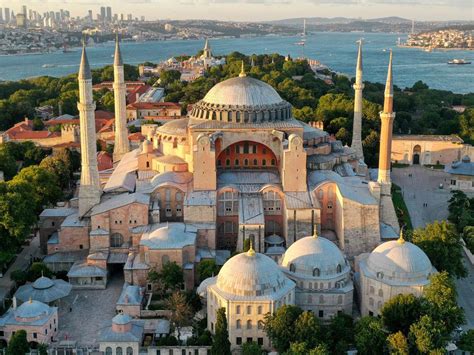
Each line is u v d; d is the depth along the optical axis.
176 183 175.38
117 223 167.12
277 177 180.62
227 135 179.62
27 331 130.00
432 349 117.81
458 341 127.81
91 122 171.12
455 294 130.88
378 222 167.50
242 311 128.50
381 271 137.38
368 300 139.88
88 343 132.00
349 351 125.19
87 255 168.50
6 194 163.88
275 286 130.75
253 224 165.38
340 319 129.38
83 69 168.50
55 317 136.88
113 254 165.25
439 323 122.56
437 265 152.38
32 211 174.12
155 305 147.88
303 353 116.00
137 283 154.62
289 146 171.50
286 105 190.75
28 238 191.75
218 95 187.25
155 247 153.50
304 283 139.12
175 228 159.12
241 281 129.38
